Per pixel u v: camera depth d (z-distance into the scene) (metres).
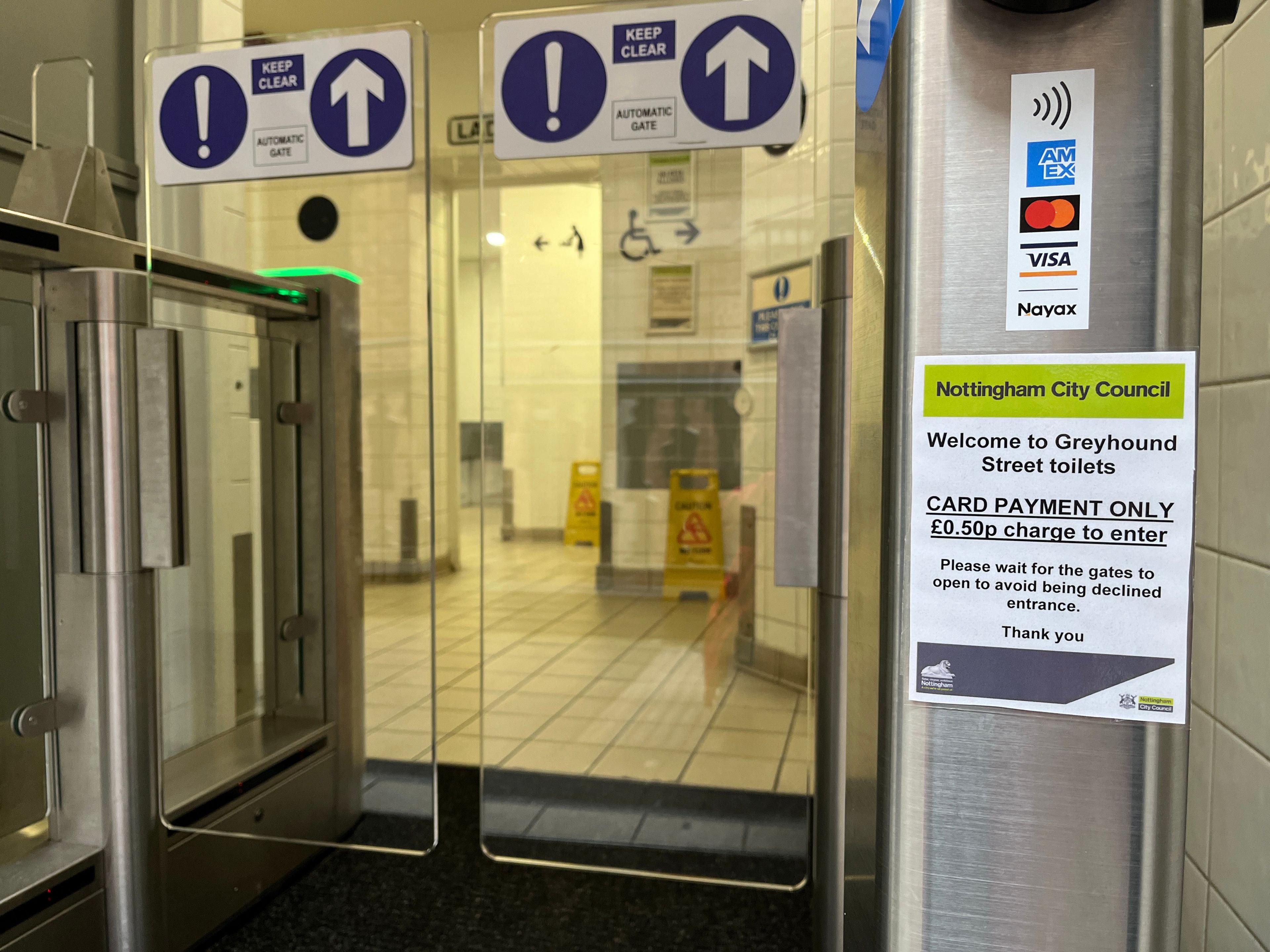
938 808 0.52
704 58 1.83
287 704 2.37
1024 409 0.49
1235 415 1.28
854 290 0.63
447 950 1.90
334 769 2.37
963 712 0.51
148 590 1.69
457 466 7.99
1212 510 1.36
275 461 2.37
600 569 3.96
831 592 1.45
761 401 2.69
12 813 1.62
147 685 1.69
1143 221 0.48
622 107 1.86
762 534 2.68
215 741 2.20
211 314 2.20
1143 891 0.49
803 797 2.35
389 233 2.36
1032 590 0.50
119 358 1.63
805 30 1.81
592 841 2.40
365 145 1.97
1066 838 0.50
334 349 2.41
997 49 0.49
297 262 2.39
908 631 0.52
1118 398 0.48
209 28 2.63
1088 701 0.49
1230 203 1.30
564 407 5.33
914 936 0.52
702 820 2.41
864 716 0.58
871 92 0.59
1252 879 1.18
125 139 2.55
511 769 2.65
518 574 5.64
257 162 2.01
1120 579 0.49
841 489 1.43
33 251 1.54
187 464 2.00
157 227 2.19
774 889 2.18
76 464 1.65
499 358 5.19
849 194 1.87
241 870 2.03
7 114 2.18
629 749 2.72
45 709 1.64
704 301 2.83
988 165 0.49
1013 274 0.49
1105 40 0.48
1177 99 0.47
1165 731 0.49
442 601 6.15
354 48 1.95
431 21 6.47
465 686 3.92
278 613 2.37
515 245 4.95
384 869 2.28
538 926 2.01
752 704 2.67
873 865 0.55
